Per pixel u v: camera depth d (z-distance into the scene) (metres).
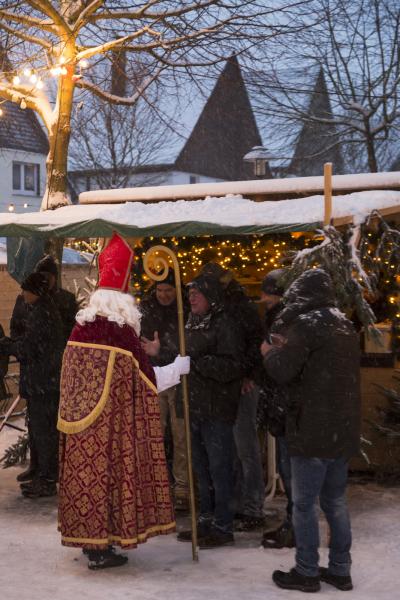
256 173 15.42
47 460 6.59
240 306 5.40
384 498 6.36
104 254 4.93
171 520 4.87
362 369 6.97
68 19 9.53
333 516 4.45
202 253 7.50
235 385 5.27
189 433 5.04
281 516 5.97
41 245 7.93
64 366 4.82
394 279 6.82
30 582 4.56
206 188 7.93
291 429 4.34
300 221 5.36
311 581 4.41
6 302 9.85
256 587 4.47
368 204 5.56
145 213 6.09
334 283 4.98
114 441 4.71
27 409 6.70
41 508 6.26
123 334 4.79
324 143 20.80
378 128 19.22
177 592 4.38
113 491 4.70
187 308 6.08
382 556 5.02
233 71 12.05
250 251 7.36
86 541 4.65
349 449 4.33
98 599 4.27
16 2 9.66
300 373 4.32
